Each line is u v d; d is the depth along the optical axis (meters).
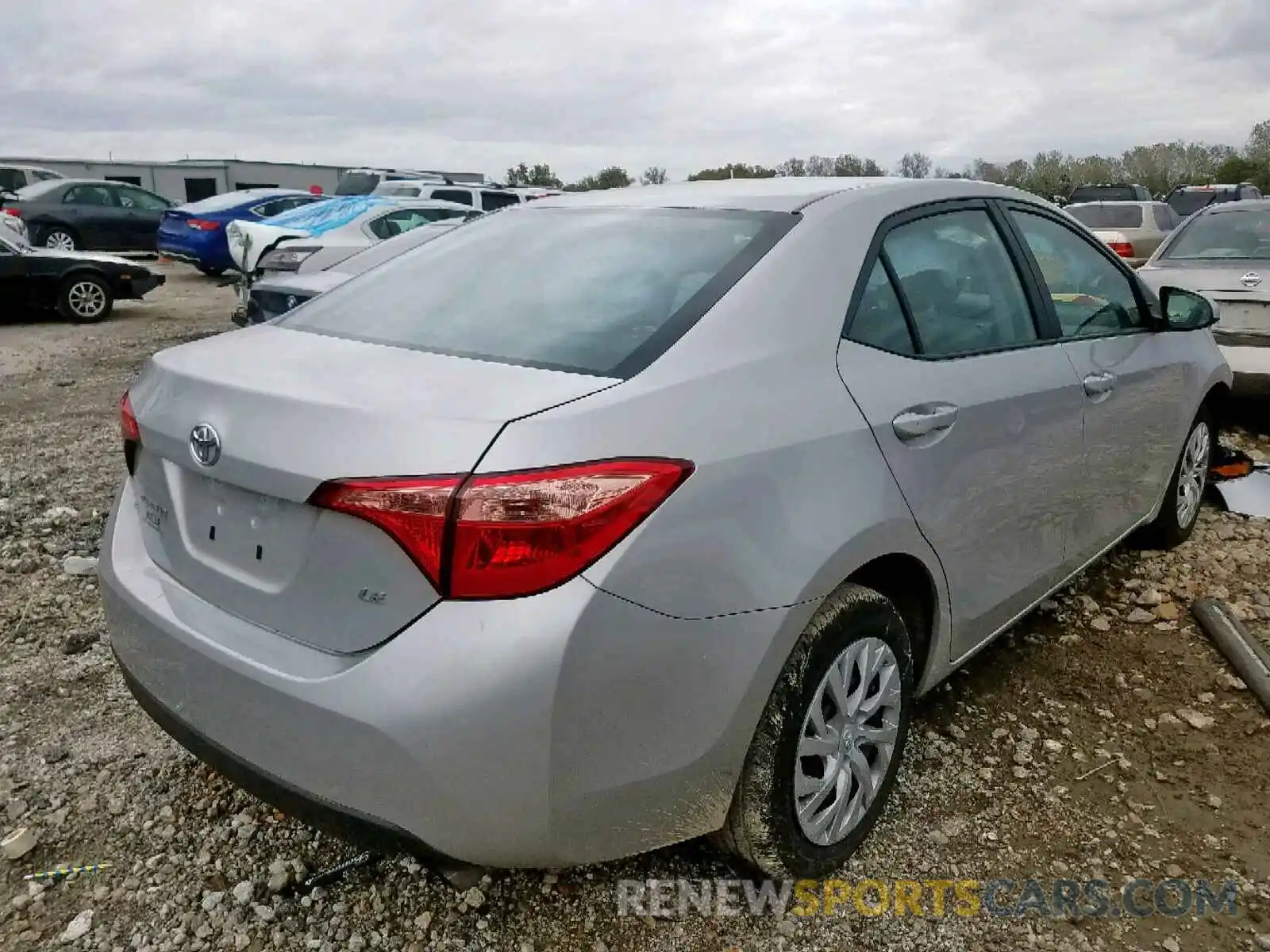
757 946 2.25
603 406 1.90
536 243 2.78
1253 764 2.92
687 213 2.70
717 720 2.00
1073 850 2.56
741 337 2.20
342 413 1.88
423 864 1.93
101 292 12.40
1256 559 4.31
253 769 1.99
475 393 1.93
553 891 2.39
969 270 2.91
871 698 2.45
